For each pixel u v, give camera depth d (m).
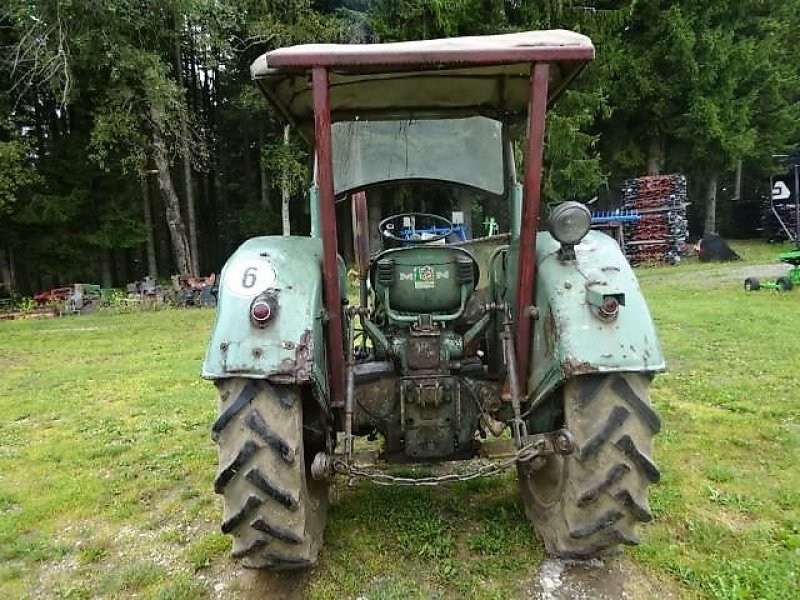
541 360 2.72
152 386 6.78
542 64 2.48
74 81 17.25
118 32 17.19
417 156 3.79
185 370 7.52
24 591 2.94
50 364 8.45
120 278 25.45
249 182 26.81
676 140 24.50
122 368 7.86
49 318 14.23
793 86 26.61
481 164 3.80
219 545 3.20
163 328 11.52
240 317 2.50
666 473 3.76
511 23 20.33
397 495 3.60
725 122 23.39
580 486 2.53
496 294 3.34
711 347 7.03
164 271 27.02
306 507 2.61
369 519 3.32
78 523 3.60
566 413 2.58
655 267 18.66
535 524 3.10
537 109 2.52
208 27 17.92
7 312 16.30
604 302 2.50
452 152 3.79
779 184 23.30
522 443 2.64
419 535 3.14
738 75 23.59
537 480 3.15
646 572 2.79
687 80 22.62
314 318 2.54
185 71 24.66
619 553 2.89
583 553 2.67
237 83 22.84
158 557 3.19
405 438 3.02
